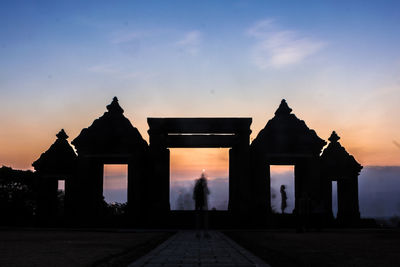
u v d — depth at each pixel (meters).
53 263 13.36
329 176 39.88
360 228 37.50
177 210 38.56
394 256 15.43
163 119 39.41
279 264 13.16
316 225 31.55
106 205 45.72
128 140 39.22
